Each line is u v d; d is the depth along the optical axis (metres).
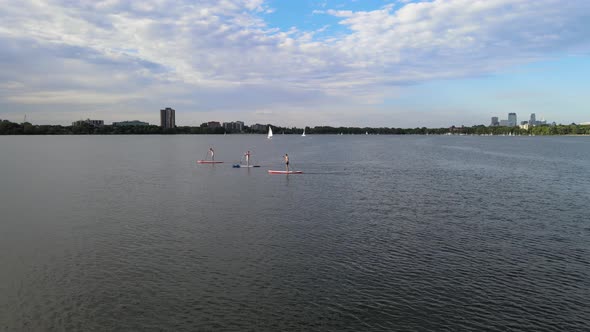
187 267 27.61
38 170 88.50
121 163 107.50
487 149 191.50
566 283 25.64
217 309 22.02
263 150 184.12
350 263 28.55
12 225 38.34
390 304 22.75
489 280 25.97
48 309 22.03
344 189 61.47
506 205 49.19
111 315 21.42
